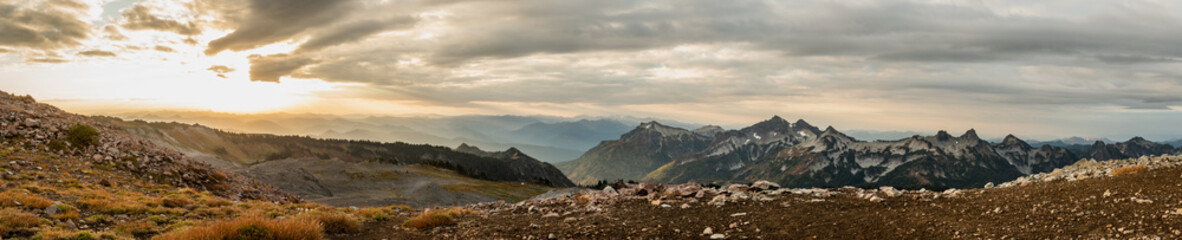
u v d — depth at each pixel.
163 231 18.11
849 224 16.64
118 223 18.62
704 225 18.17
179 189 36.19
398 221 22.81
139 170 39.41
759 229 16.92
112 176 35.91
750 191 25.92
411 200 100.56
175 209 22.97
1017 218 14.80
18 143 36.03
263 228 15.67
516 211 25.09
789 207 20.28
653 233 17.23
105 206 20.97
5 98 45.97
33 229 15.63
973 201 17.88
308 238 16.36
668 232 17.31
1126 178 16.97
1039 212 14.98
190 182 41.75
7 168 29.89
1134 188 15.38
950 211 16.81
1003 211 15.70
